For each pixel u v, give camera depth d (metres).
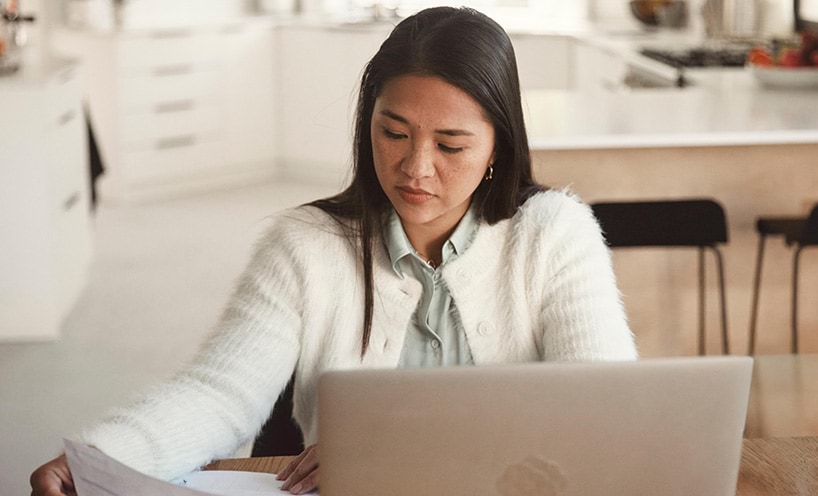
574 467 1.04
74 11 6.55
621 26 6.91
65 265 4.49
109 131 6.56
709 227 3.01
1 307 4.27
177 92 6.78
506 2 7.32
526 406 1.02
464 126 1.40
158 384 1.47
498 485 1.04
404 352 1.57
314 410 1.59
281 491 1.34
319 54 7.04
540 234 1.58
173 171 6.86
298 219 1.60
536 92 3.97
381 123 1.41
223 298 4.81
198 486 1.35
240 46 7.05
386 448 1.03
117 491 1.18
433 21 1.42
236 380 1.49
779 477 1.41
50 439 3.36
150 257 5.47
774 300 3.59
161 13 7.13
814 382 1.94
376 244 1.57
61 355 4.12
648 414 1.03
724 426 1.04
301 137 7.27
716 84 4.22
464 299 1.57
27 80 4.10
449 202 1.43
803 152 3.44
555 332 1.56
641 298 3.54
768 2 5.35
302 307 1.56
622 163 3.37
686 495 1.06
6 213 4.20
